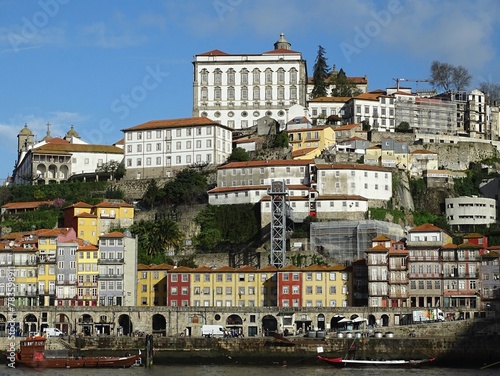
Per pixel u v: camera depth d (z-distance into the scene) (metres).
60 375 192.50
